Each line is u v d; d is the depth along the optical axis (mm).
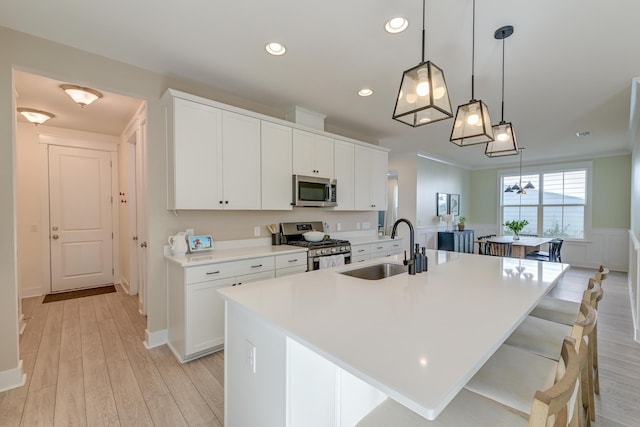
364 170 4406
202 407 1875
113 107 3477
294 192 3408
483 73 2697
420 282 1803
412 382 764
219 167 2824
